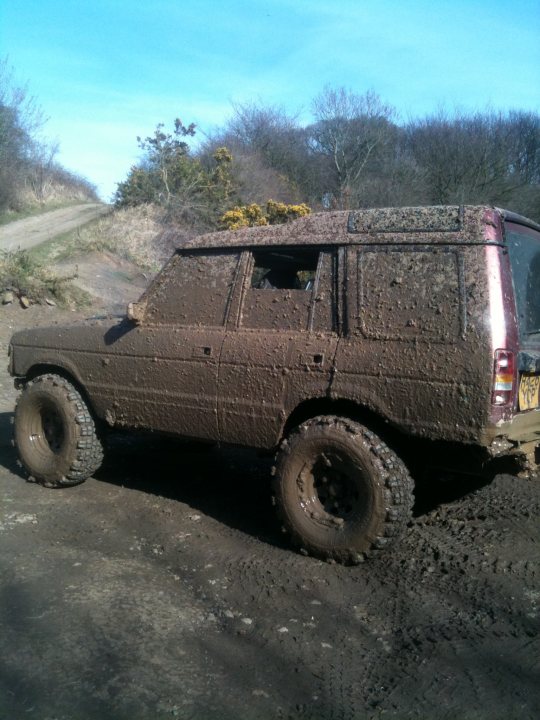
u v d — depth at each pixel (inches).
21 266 624.7
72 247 968.3
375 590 156.9
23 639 134.7
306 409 182.7
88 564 169.2
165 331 204.2
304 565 170.1
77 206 1600.6
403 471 166.2
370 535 164.9
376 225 177.2
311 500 175.2
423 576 161.9
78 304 639.8
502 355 154.8
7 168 1435.8
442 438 157.6
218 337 192.9
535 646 131.6
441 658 128.6
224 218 840.3
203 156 1492.4
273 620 144.2
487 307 156.6
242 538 187.8
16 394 360.8
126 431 216.8
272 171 1549.0
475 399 154.1
